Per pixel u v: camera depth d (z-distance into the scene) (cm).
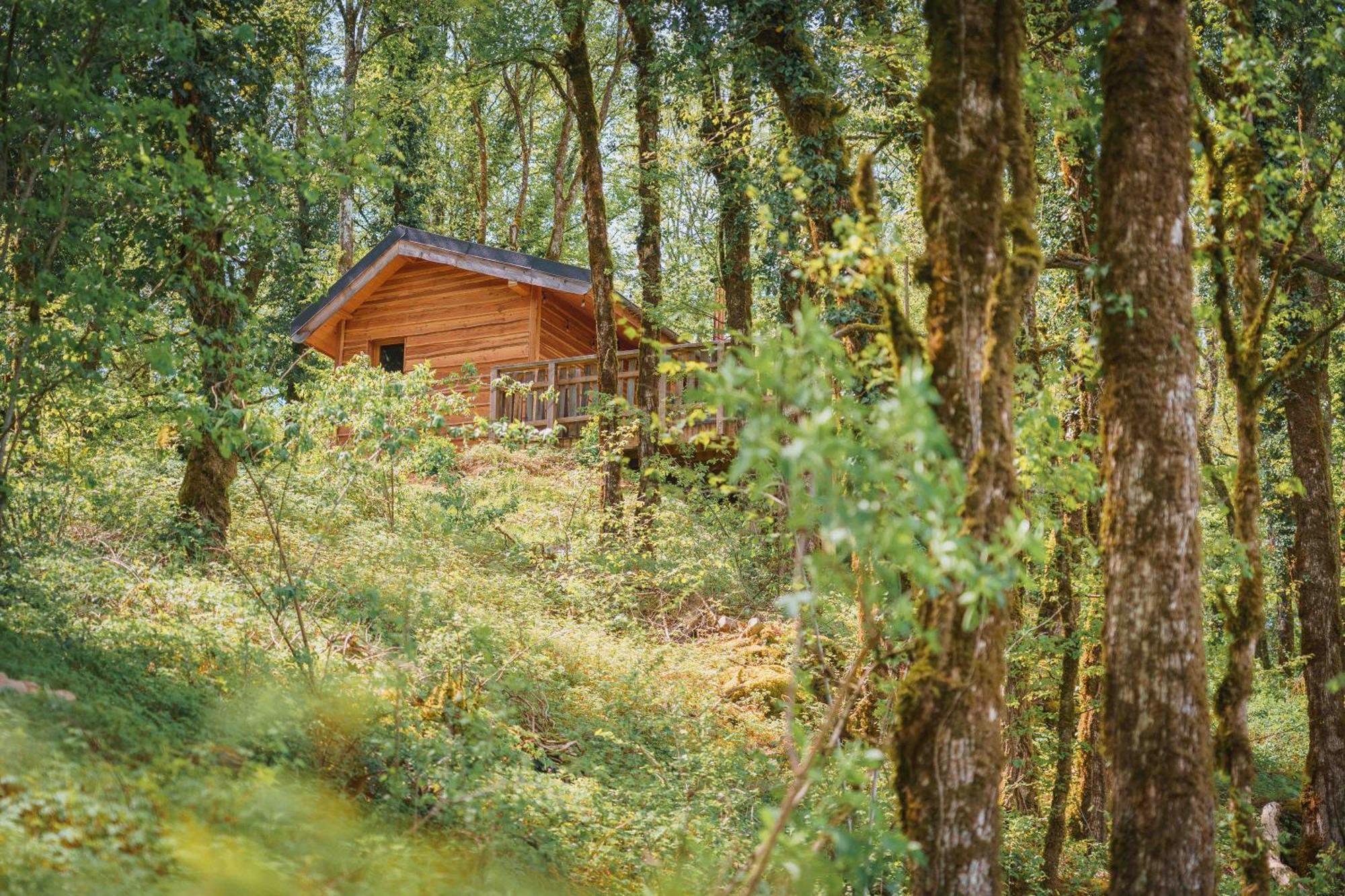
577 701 989
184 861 418
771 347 363
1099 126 680
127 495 1082
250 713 633
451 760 688
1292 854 1400
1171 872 521
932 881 480
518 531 1558
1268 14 1079
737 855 681
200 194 818
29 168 757
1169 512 541
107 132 736
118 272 842
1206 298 1599
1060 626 1012
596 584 1416
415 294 2492
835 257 537
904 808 495
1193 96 686
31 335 733
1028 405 695
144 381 891
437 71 2089
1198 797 526
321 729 674
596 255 1741
